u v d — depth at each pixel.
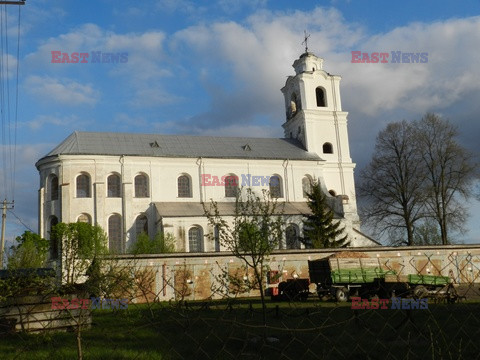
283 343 12.40
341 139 69.56
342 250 45.88
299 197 64.88
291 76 72.00
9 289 13.56
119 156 58.81
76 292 14.34
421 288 19.50
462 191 60.06
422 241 63.50
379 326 14.52
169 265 41.47
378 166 63.47
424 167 61.66
